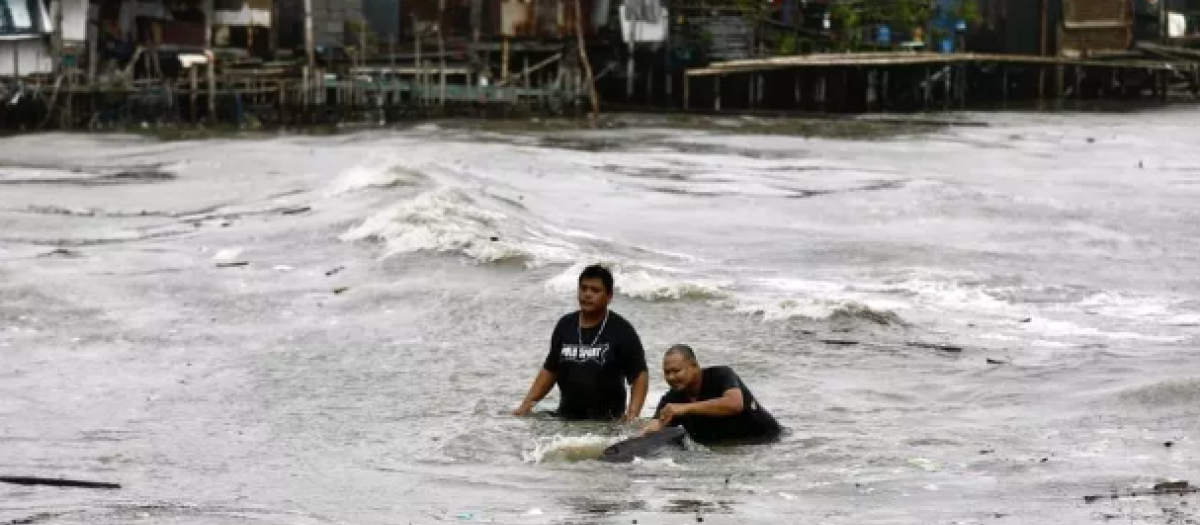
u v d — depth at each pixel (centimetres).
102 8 17475
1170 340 4931
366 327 5059
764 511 2983
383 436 3762
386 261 6003
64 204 8375
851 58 18300
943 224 7906
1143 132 15762
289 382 4375
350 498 3142
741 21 19812
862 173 10856
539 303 5281
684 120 17125
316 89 16400
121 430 3838
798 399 4106
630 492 3158
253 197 8369
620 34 18888
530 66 19600
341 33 19188
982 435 3656
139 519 2950
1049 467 3309
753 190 9506
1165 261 6800
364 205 7362
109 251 6538
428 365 4553
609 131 15225
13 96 15775
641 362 3869
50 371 4531
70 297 5544
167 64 17888
